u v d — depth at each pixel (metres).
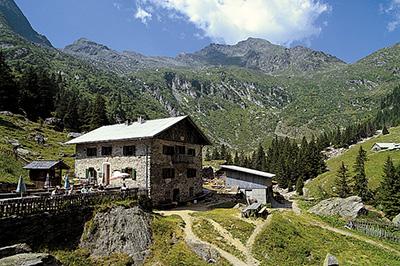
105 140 55.06
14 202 31.14
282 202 80.06
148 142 51.94
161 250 38.22
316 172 122.12
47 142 92.19
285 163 128.38
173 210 52.75
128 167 53.53
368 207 76.50
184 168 60.66
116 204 41.47
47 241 33.38
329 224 58.66
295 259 40.78
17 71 173.38
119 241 37.84
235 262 37.56
